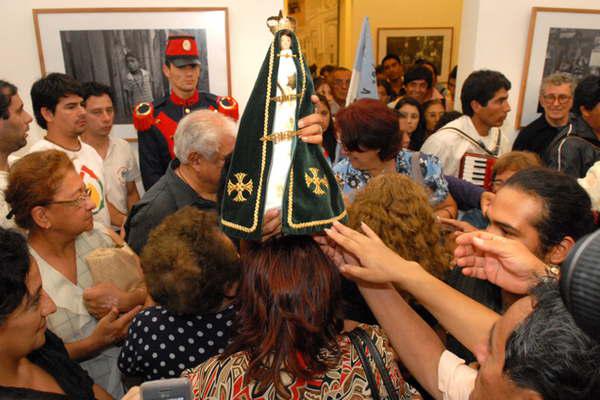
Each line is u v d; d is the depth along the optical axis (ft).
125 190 9.39
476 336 3.13
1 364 3.08
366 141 6.25
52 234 4.96
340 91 15.52
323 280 2.78
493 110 9.29
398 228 4.12
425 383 3.31
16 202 4.76
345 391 2.75
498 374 2.16
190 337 3.74
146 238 6.27
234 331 2.94
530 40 11.18
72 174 4.89
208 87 10.50
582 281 1.44
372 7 22.74
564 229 3.67
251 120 2.98
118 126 10.52
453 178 7.41
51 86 7.34
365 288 3.51
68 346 4.67
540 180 3.77
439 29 23.20
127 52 10.09
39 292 3.19
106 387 5.17
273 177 2.90
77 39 9.89
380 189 4.38
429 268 4.17
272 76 2.95
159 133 9.23
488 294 4.56
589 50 11.58
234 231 2.96
